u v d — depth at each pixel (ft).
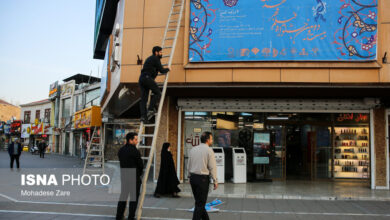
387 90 31.07
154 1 32.83
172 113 37.93
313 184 37.35
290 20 30.12
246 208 25.05
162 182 29.04
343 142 40.29
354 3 29.58
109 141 81.05
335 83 29.30
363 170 39.50
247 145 39.58
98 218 20.86
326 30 29.58
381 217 22.43
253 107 37.06
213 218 21.62
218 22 31.01
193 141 38.55
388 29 29.37
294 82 29.58
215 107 37.45
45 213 21.99
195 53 30.96
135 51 32.42
